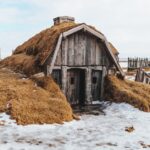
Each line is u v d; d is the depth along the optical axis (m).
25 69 17.27
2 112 12.45
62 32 15.70
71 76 17.03
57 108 13.29
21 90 14.06
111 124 13.06
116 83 17.61
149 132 12.02
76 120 13.44
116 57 19.39
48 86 15.27
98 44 17.30
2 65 20.17
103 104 16.98
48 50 16.11
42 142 10.16
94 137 11.07
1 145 9.59
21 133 10.93
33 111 12.65
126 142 10.63
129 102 16.41
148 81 23.27
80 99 17.47
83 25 16.23
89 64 17.05
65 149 9.64
